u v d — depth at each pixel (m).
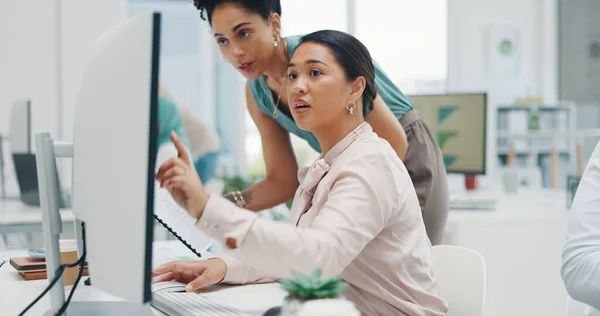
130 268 0.83
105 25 4.89
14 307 1.19
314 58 1.20
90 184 0.94
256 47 1.50
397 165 1.21
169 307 1.16
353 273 1.22
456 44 6.42
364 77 1.23
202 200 0.98
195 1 1.50
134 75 0.83
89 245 0.95
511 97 6.55
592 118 6.69
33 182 3.10
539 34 6.61
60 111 4.80
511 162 5.39
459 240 2.48
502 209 2.82
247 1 1.45
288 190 1.85
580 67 6.66
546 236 2.60
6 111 4.66
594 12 6.62
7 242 2.36
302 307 0.76
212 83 6.06
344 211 1.08
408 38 6.40
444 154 3.24
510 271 2.55
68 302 1.09
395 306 1.20
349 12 6.21
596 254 1.21
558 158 6.03
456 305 1.38
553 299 2.62
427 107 3.26
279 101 1.69
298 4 6.13
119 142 0.85
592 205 1.26
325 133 1.24
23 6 4.68
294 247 1.01
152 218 0.82
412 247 1.21
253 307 1.20
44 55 4.75
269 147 1.84
